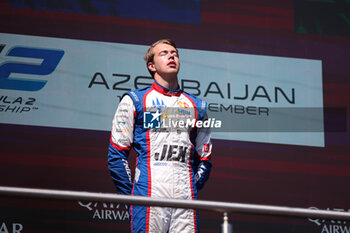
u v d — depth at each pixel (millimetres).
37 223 9562
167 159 7723
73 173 10203
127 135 7863
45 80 10539
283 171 11039
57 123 10359
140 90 8195
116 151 7816
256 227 10266
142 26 11273
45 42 10734
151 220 7492
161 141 7801
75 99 10570
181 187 7637
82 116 10516
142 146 7809
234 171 10820
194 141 8172
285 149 11172
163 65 8227
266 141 11133
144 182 7590
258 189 10836
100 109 10648
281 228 10336
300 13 12094
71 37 10883
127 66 11016
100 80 10797
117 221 9828
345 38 12188
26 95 10383
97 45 10953
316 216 6328
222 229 6191
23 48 10609
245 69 11500
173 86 8305
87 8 11086
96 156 10383
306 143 11305
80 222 9703
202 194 10555
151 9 11414
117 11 11227
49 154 10188
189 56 11305
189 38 11414
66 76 10648
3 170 9922
